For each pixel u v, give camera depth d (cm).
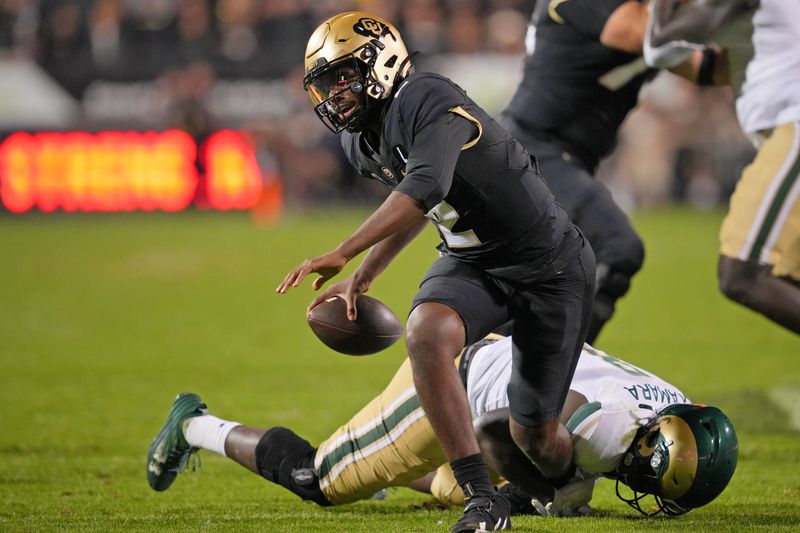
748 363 2720
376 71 1227
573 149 1894
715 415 1289
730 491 1542
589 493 1382
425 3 6556
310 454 1446
